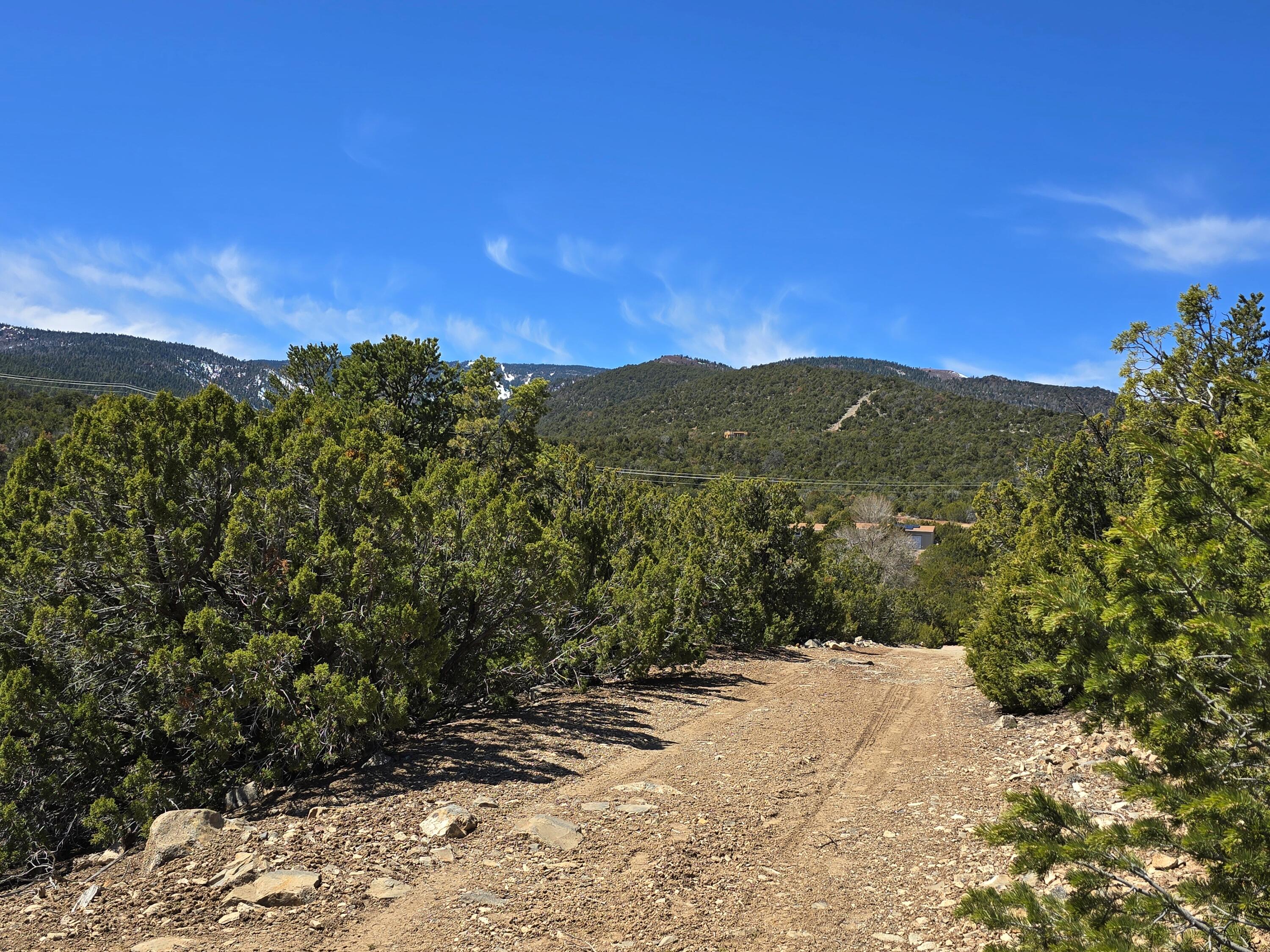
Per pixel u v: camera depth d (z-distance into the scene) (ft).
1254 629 9.16
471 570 30.76
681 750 28.99
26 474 31.76
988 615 37.40
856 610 113.19
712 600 59.67
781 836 20.15
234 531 25.36
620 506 63.05
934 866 17.94
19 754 22.26
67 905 15.87
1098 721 12.87
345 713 22.95
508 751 27.17
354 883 16.25
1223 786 10.11
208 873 16.61
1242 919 9.54
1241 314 37.27
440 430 92.58
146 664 24.61
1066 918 9.90
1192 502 10.52
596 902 15.69
